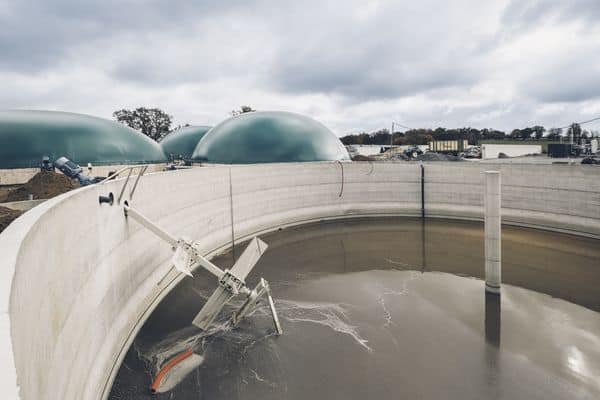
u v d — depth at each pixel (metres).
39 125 24.19
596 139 66.94
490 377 12.39
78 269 9.92
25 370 5.00
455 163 36.84
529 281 20.70
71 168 18.22
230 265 23.67
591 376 12.42
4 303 4.25
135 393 11.63
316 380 12.34
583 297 18.48
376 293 19.48
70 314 9.06
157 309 17.41
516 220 33.22
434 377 12.44
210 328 15.76
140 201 16.77
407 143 110.06
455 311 17.28
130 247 15.40
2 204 14.49
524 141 78.88
